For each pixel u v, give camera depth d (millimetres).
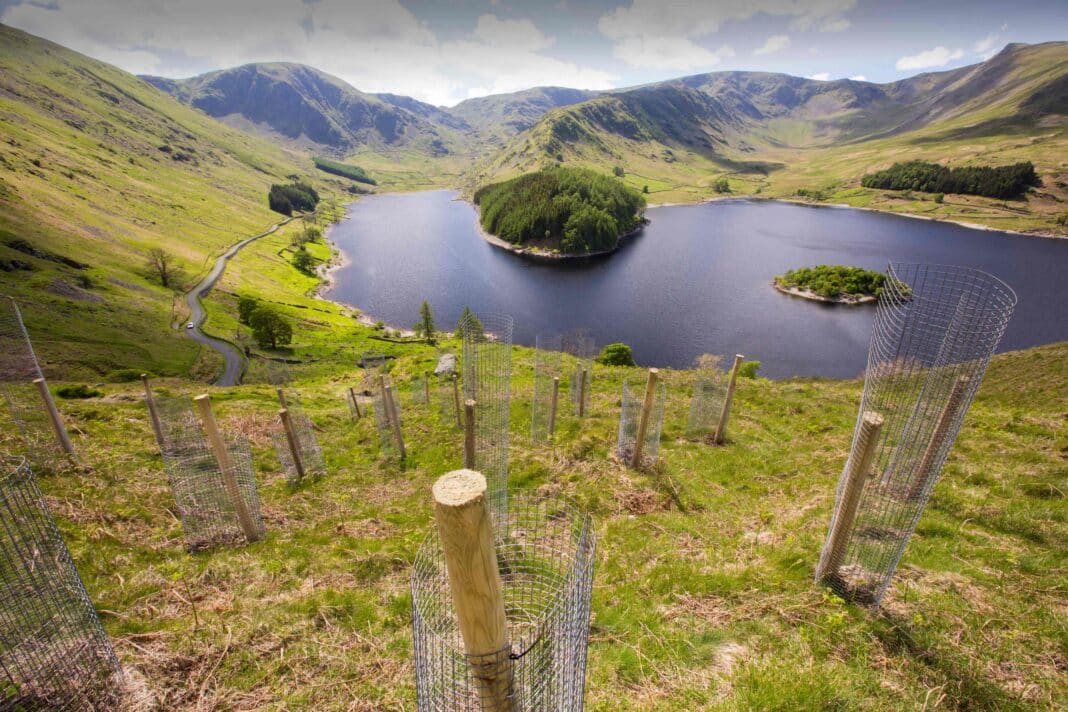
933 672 4145
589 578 2920
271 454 13422
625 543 7391
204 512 9031
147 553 7828
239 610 5754
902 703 3871
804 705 3770
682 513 8469
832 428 12031
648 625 5141
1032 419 11008
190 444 12523
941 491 7480
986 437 10047
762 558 6375
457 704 2623
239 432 14547
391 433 15133
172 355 57156
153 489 10156
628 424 12008
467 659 2281
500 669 2252
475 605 2084
